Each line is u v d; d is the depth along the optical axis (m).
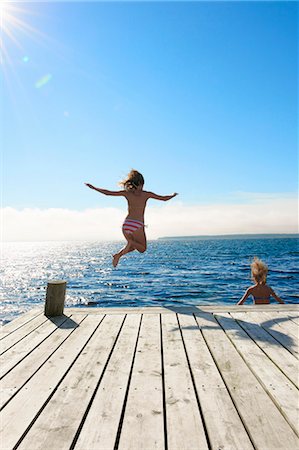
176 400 2.52
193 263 38.62
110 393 2.64
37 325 4.75
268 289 6.05
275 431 2.09
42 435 2.07
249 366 3.16
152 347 3.75
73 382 2.86
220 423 2.19
